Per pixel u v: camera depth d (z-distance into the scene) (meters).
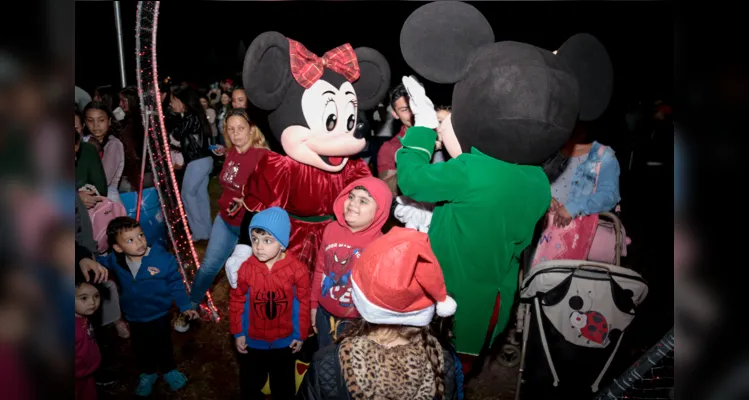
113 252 3.05
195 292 3.67
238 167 3.58
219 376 3.47
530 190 2.36
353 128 3.12
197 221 5.42
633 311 2.83
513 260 2.60
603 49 2.50
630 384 2.21
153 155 3.82
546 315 2.87
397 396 1.51
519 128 2.20
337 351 1.58
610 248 3.27
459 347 2.62
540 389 2.96
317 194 3.09
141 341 3.12
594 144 3.35
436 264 1.61
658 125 8.98
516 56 2.26
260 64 2.81
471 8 2.42
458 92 2.40
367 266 1.59
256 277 2.72
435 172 2.33
